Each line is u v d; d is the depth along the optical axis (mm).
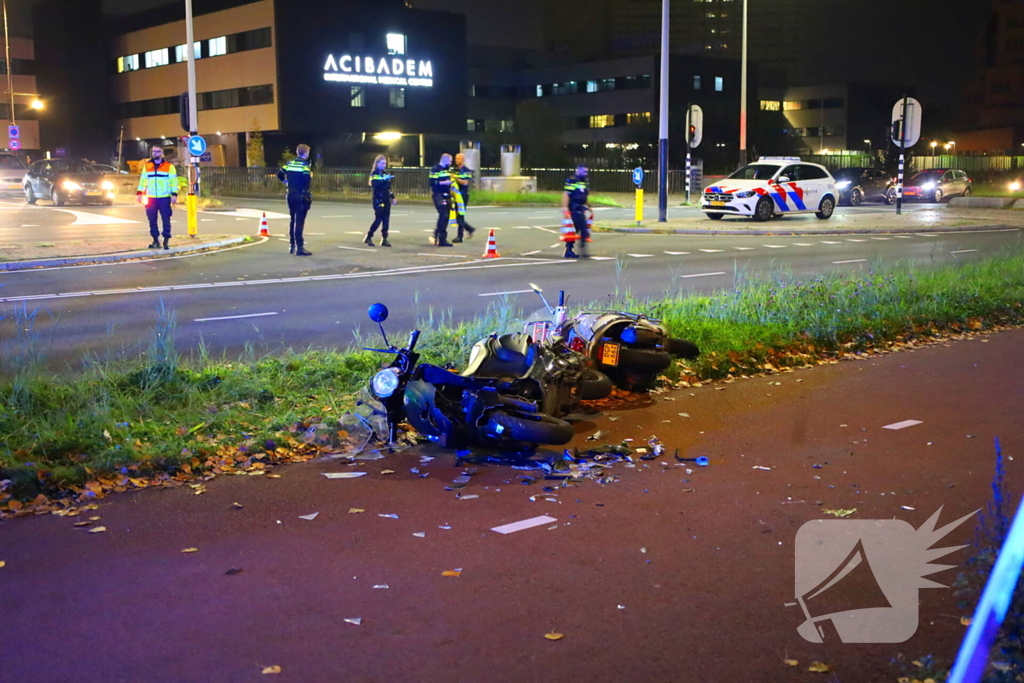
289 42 63406
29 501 5777
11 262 17344
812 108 97812
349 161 70250
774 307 11750
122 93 78875
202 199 37688
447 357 8914
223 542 5117
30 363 8320
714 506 5645
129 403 7410
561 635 4031
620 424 7555
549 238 24422
